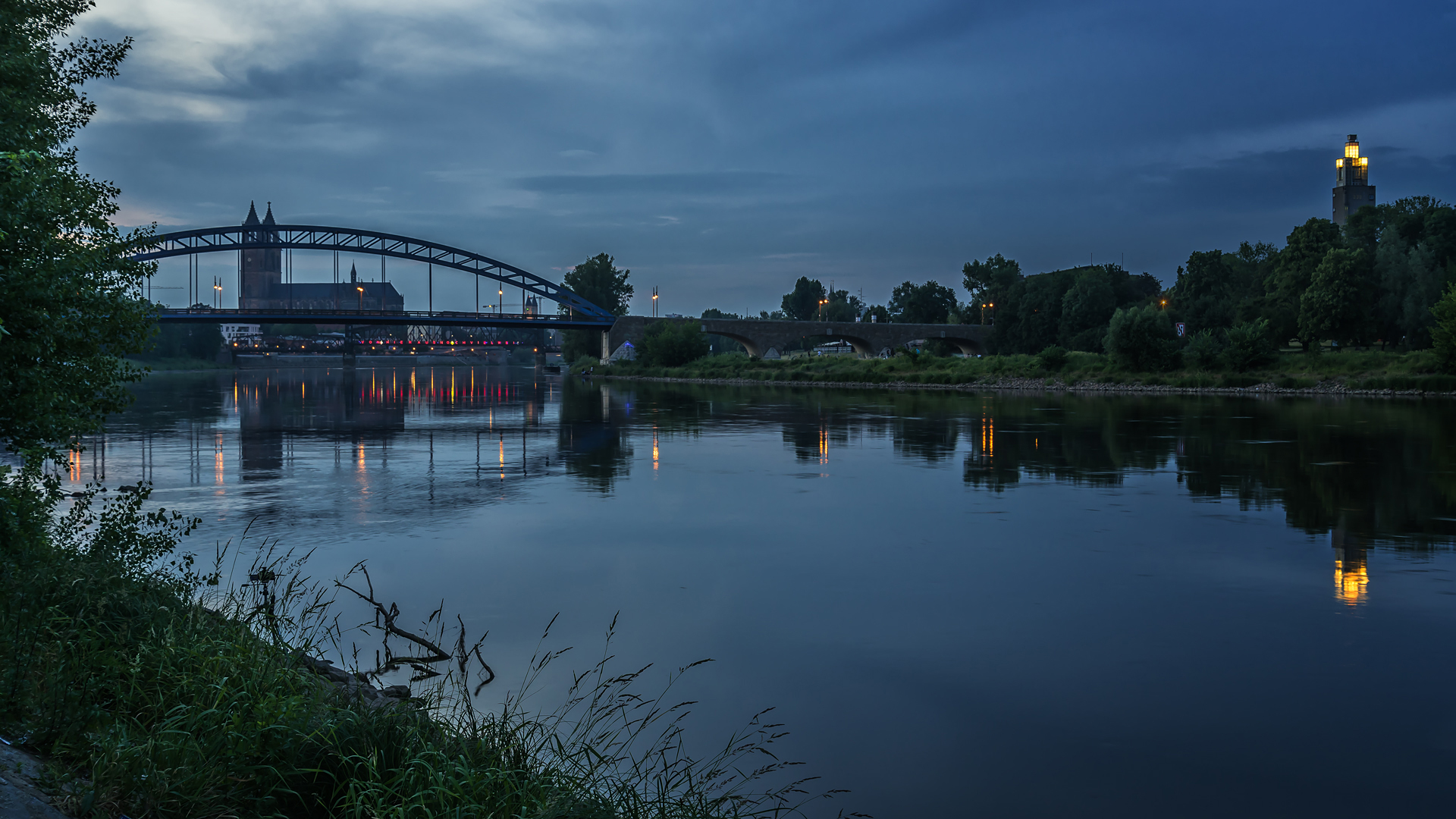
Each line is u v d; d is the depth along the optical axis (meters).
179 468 30.22
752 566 16.95
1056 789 8.41
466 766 6.40
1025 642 12.66
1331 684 11.05
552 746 7.64
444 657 11.60
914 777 8.67
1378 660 11.85
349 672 10.08
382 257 144.12
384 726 6.72
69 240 10.62
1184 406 62.06
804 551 18.30
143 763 5.61
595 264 179.25
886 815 7.86
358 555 17.70
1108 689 10.90
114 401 11.43
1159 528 20.34
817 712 10.20
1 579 8.29
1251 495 24.50
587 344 185.75
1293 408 58.91
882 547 18.66
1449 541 18.69
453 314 140.25
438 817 5.75
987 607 14.36
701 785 7.59
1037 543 18.92
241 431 44.69
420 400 74.50
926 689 10.92
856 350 169.88
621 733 9.40
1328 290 89.69
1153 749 9.34
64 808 5.01
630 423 50.25
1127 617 13.80
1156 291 153.12
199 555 17.17
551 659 11.70
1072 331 128.00
